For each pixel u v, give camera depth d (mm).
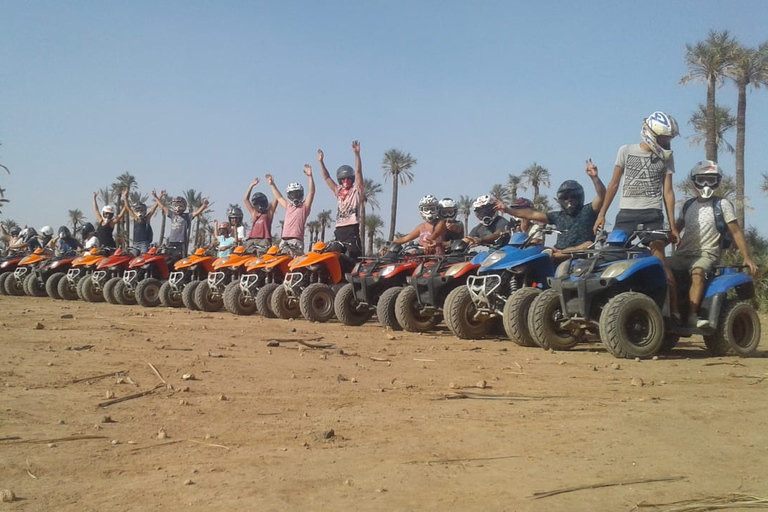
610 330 6375
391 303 9156
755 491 2717
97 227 16844
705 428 3711
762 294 14328
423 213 9828
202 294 12344
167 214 15703
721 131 22375
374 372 5648
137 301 14023
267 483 2875
